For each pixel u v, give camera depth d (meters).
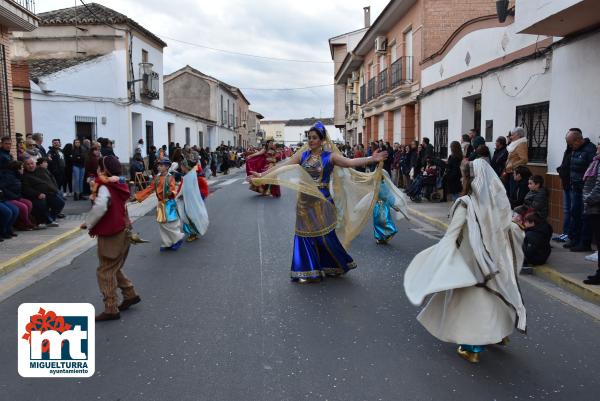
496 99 12.09
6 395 3.83
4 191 9.63
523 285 6.68
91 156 14.27
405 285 4.41
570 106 9.02
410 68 20.05
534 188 8.41
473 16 17.81
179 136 32.31
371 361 4.37
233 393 3.82
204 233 9.58
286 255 8.27
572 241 8.27
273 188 17.20
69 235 9.84
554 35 9.13
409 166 16.53
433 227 11.05
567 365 4.33
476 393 3.84
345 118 42.84
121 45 22.34
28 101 18.47
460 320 4.20
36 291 6.43
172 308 5.71
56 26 22.52
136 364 4.31
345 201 6.95
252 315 5.47
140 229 10.94
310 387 3.91
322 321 5.30
